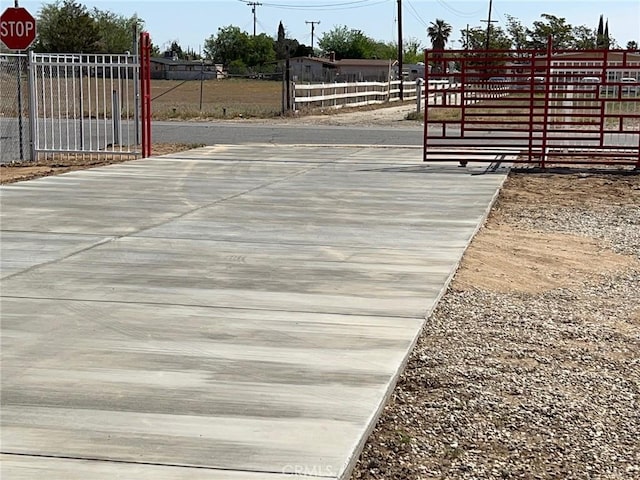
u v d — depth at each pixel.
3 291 8.32
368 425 5.29
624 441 5.32
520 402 5.91
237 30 126.50
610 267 10.17
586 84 18.53
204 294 8.30
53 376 6.07
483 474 4.86
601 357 6.93
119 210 13.14
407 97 59.59
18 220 12.18
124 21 93.81
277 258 9.94
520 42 62.75
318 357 6.52
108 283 8.68
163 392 5.79
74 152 20.75
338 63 110.50
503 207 14.41
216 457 4.83
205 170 18.42
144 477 4.59
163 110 41.69
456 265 9.71
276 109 42.47
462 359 6.77
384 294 8.41
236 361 6.41
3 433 5.12
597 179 18.05
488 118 35.09
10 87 28.38
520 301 8.59
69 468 4.68
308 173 18.02
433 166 19.58
